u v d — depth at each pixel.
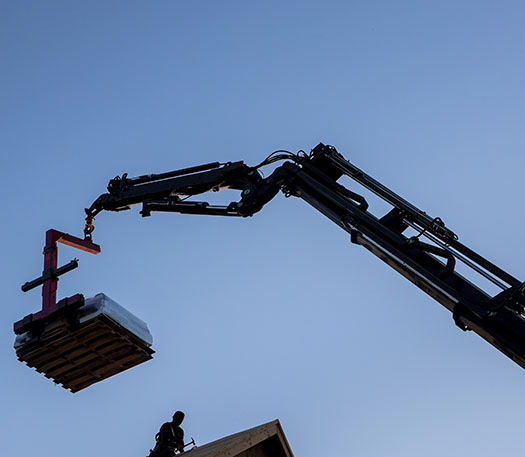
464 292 10.61
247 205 13.48
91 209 15.20
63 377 13.62
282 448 15.45
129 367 13.66
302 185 12.91
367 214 11.97
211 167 14.34
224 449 13.31
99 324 12.52
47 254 13.91
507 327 10.04
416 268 11.03
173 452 15.38
